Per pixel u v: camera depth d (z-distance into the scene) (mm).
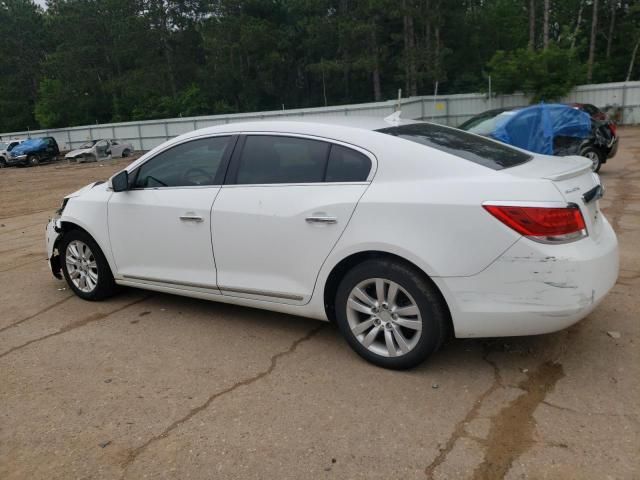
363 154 3678
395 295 3521
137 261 4773
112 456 2895
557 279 3127
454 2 44938
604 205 8898
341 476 2668
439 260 3297
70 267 5297
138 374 3768
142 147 42281
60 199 15117
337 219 3621
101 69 57906
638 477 2570
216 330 4453
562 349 3822
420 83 45562
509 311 3223
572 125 11180
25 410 3363
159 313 4875
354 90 55094
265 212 3939
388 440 2926
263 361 3881
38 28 64812
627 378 3416
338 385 3504
